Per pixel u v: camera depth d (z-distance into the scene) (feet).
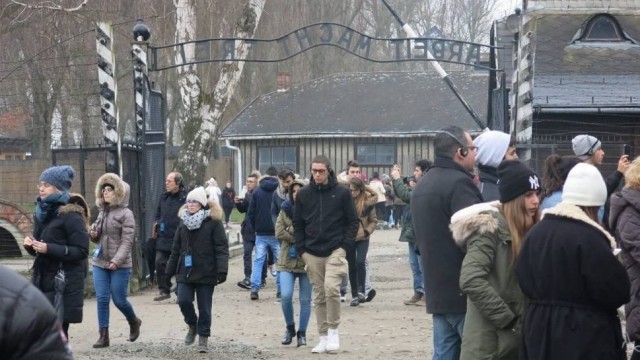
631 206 28.45
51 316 13.75
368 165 164.14
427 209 28.32
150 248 69.00
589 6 81.30
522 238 24.72
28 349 13.43
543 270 22.91
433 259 28.30
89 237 42.70
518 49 73.26
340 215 42.70
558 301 22.80
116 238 45.03
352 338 46.75
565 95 77.82
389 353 42.50
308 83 176.76
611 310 23.02
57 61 108.27
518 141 71.05
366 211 57.98
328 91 173.47
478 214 24.79
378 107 167.32
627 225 28.17
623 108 76.02
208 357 42.57
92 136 117.29
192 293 44.24
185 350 44.14
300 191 43.14
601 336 22.57
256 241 63.26
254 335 48.65
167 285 63.31
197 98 99.66
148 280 70.44
